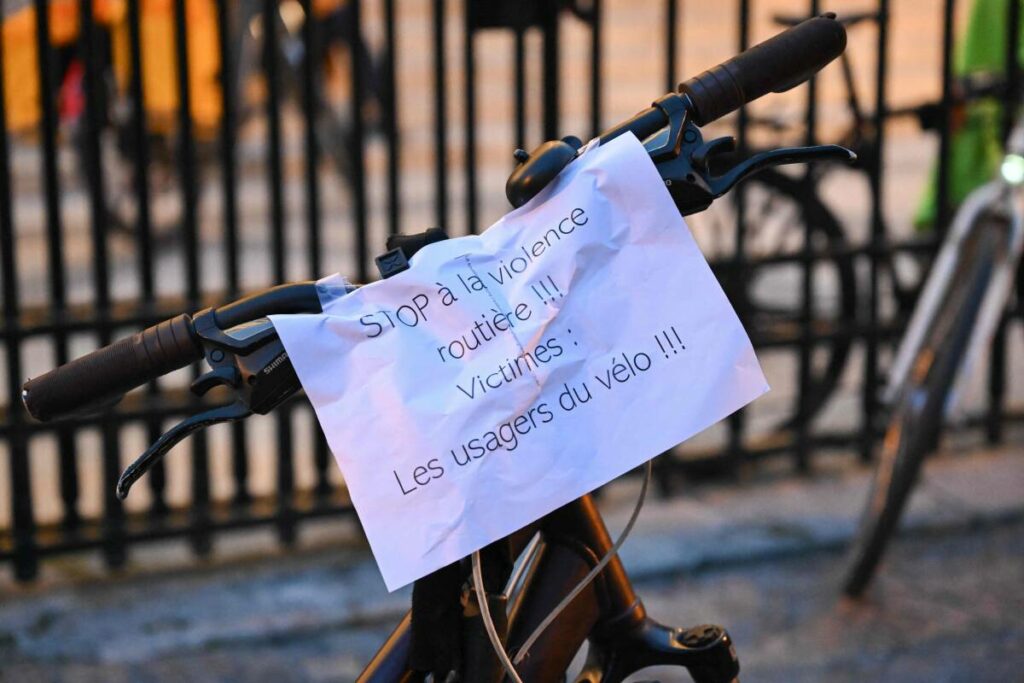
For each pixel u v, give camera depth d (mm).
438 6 3855
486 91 10344
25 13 4719
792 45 1440
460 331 1316
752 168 1429
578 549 1588
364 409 1289
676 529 4141
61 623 3582
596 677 1654
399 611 3676
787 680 3340
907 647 3512
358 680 1472
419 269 1330
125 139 7305
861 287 5191
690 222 5551
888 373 4777
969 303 3645
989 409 4742
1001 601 3766
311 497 4043
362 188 3869
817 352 5715
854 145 4547
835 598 3781
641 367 1327
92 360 1334
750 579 3893
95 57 3627
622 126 1421
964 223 3783
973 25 4836
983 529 4207
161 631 3547
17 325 3645
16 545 3748
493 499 1280
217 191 8867
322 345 1296
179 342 1334
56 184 3658
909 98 9914
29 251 7418
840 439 4637
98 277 3746
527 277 1337
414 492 1276
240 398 1334
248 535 4160
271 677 3367
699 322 1342
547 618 1479
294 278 6723
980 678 3352
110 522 3826
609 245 1345
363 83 3832
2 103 3555
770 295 5586
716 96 1418
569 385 1313
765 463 4734
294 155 9641
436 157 3941
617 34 10586
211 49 6699
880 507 3639
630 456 1306
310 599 3729
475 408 1291
